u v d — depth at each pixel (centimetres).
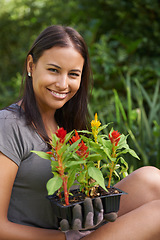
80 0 413
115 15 393
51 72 121
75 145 98
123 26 384
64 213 102
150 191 134
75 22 440
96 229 120
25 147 117
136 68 338
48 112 138
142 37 367
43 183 121
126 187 136
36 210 123
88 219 102
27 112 123
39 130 122
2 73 550
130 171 187
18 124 118
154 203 121
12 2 571
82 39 126
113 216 108
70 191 116
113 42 371
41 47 121
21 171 118
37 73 123
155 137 237
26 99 126
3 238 110
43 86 122
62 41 119
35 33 548
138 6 358
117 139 107
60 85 121
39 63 122
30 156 118
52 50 119
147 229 114
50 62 119
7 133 114
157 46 363
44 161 120
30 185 120
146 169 141
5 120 117
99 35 407
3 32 565
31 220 123
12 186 115
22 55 502
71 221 103
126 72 353
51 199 110
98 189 113
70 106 150
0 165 111
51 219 126
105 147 106
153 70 338
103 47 360
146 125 240
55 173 100
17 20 560
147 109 323
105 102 324
